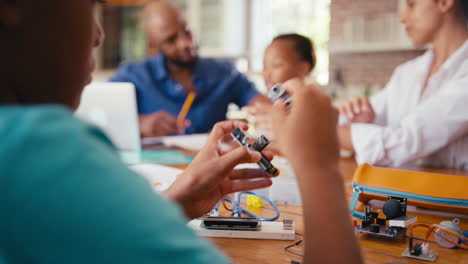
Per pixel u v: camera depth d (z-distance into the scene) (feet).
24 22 1.00
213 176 2.21
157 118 7.00
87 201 0.78
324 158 1.26
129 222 0.79
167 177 3.62
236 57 13.61
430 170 4.76
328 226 1.16
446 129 4.84
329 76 11.97
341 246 1.14
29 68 1.04
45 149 0.79
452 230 2.25
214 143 2.39
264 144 2.39
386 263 2.02
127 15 15.52
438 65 6.77
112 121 5.27
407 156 4.79
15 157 0.76
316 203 1.19
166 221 0.84
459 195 2.69
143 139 6.61
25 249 0.77
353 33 11.44
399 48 10.63
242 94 8.47
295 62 4.41
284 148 1.32
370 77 11.39
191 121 8.05
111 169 0.83
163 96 8.14
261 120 4.48
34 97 1.08
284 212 2.95
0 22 0.98
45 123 0.83
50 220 0.76
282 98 1.56
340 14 11.68
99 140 0.94
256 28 13.48
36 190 0.76
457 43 6.57
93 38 1.21
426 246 2.15
